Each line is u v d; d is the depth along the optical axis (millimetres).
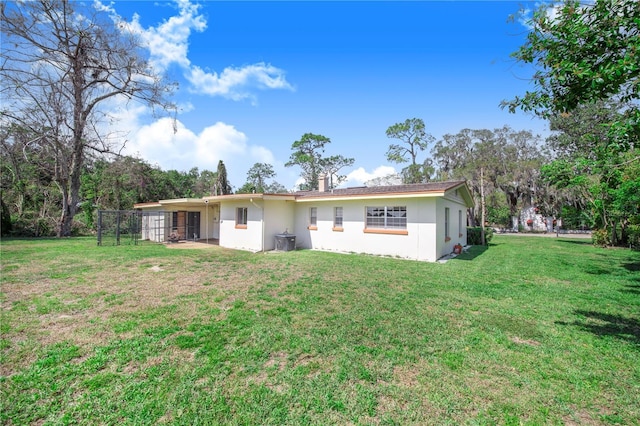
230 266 9367
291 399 2721
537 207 30406
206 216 19875
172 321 4598
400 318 4785
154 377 3049
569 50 3590
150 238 19062
